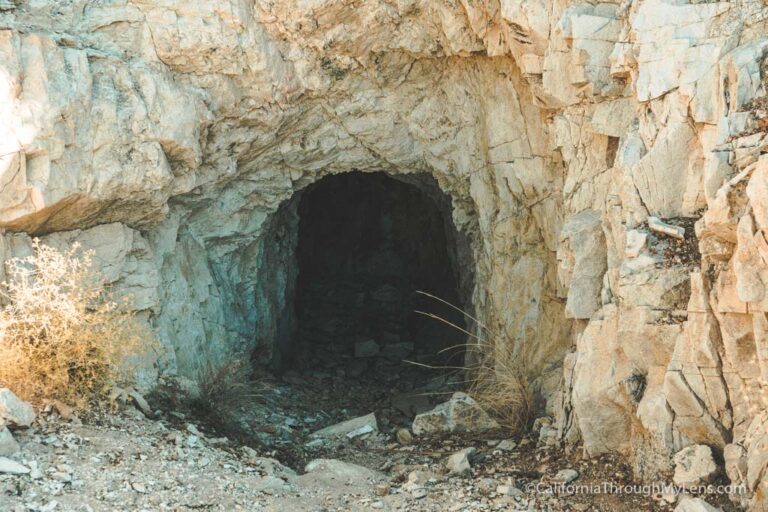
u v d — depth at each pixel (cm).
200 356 729
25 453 510
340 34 683
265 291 921
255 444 664
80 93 573
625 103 567
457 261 984
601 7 571
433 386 888
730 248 467
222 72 659
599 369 541
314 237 1405
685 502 452
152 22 624
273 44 676
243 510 496
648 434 505
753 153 466
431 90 749
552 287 684
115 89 604
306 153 768
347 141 773
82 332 583
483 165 746
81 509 465
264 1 648
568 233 581
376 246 1398
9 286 571
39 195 557
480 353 795
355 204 1407
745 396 465
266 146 742
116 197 614
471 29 671
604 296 552
